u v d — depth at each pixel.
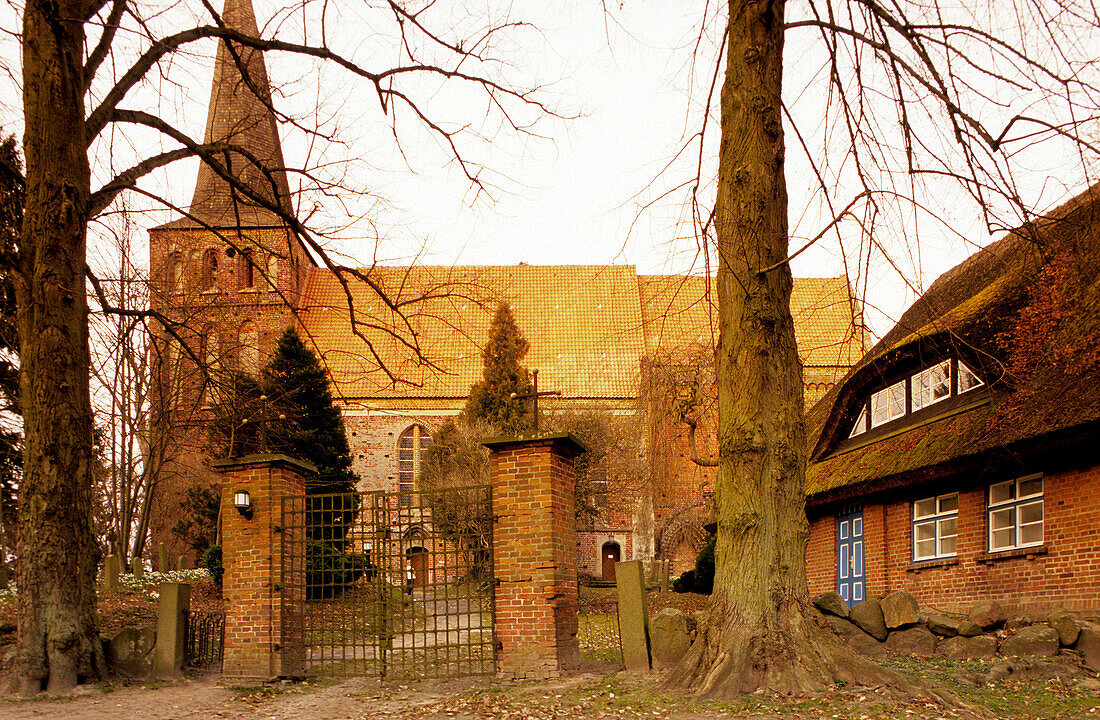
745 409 9.77
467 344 49.00
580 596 30.66
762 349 9.84
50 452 11.30
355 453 46.69
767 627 9.23
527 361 48.06
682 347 28.03
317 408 30.94
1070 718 7.98
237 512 11.88
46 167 11.64
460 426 36.03
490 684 10.38
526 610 10.75
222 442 29.38
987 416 14.12
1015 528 13.98
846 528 19.36
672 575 41.34
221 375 19.14
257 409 21.78
